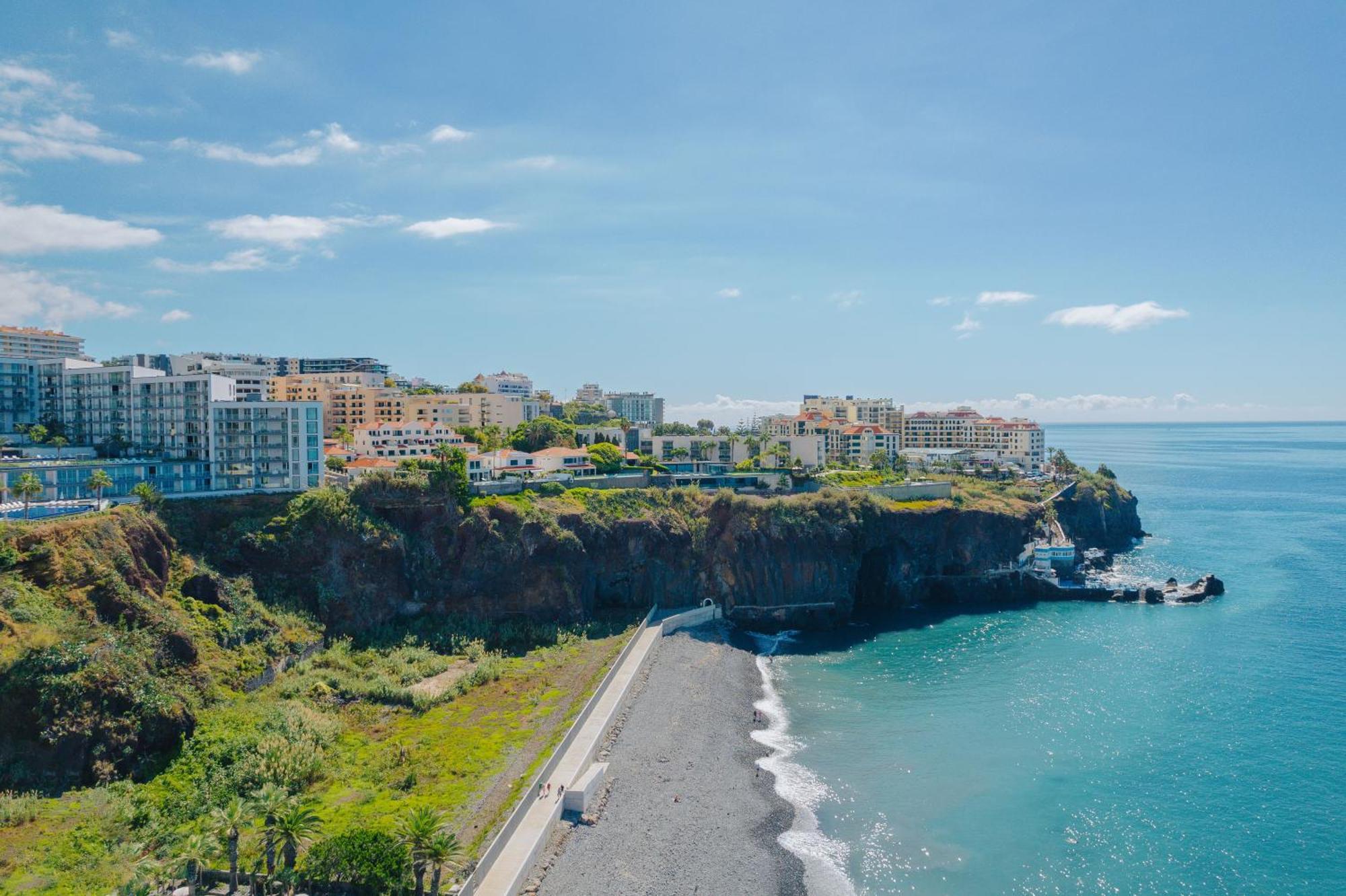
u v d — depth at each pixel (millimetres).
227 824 52844
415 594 117062
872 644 131000
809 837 71000
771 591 143750
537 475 158375
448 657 107375
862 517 151750
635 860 65312
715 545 144875
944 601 159875
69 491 114062
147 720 70750
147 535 93125
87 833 58625
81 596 76875
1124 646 125438
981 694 105938
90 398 146125
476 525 121938
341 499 113562
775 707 101938
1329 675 110000
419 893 53469
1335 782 80125
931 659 121750
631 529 138500
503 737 82562
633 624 128750
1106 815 74625
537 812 67938
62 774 64500
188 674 80812
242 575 103000
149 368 166000
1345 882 64438
